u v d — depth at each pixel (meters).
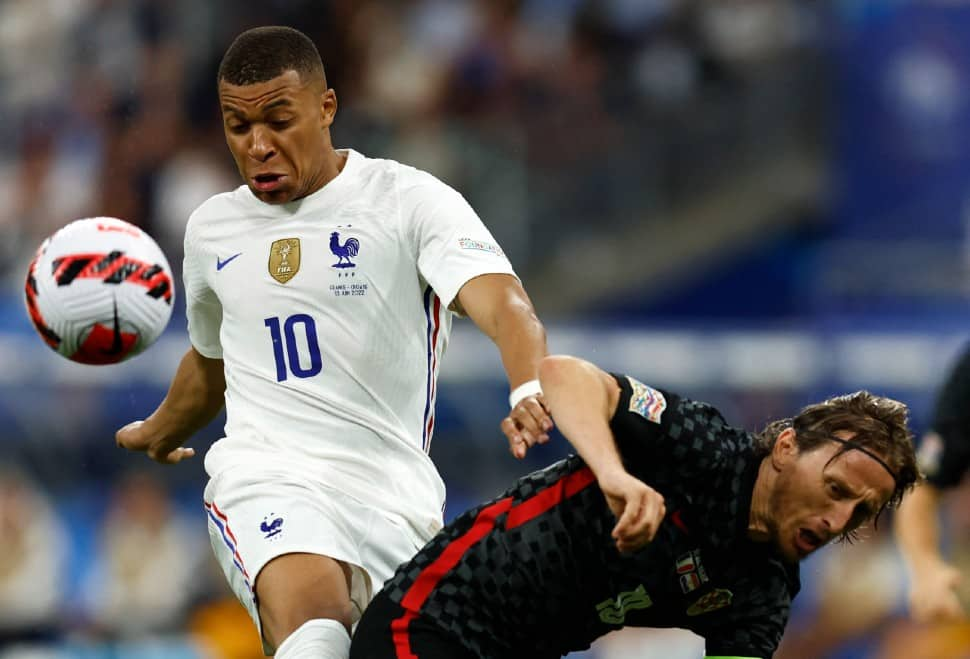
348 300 15.30
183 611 36.25
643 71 50.78
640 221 48.59
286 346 15.45
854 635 36.00
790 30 50.78
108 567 36.19
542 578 12.78
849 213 48.91
